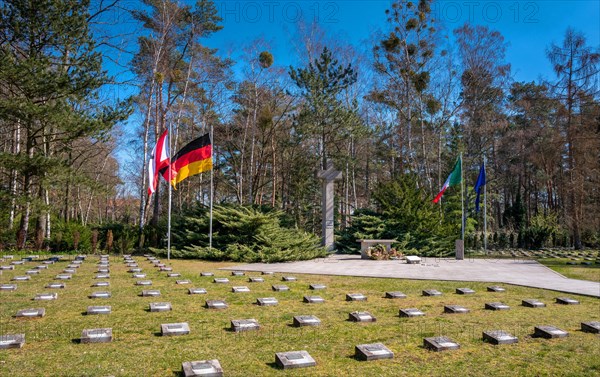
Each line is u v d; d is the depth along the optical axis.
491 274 15.57
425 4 32.03
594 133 33.78
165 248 21.55
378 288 11.94
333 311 8.70
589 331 7.20
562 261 21.78
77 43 20.27
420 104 33.09
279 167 43.50
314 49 33.38
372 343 6.35
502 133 47.72
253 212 21.84
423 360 5.70
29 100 19.19
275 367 5.37
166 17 28.97
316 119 29.67
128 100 21.16
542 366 5.52
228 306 9.05
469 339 6.68
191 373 4.89
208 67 34.09
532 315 8.49
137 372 5.14
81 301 9.35
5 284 11.46
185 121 36.69
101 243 23.56
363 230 25.97
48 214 23.50
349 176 44.12
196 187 44.00
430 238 24.92
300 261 20.23
